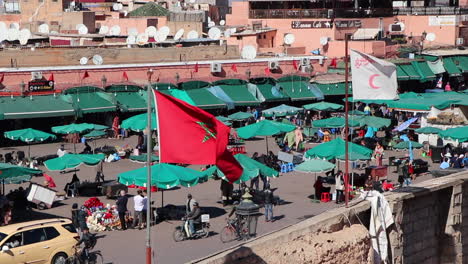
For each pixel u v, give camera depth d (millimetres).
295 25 109812
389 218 35344
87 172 59062
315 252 30125
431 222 39125
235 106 82500
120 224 42875
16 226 34656
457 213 40062
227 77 85312
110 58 82750
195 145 24219
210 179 56344
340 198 49469
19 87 71875
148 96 24406
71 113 72062
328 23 107500
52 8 124812
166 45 100312
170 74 81750
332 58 94562
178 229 40625
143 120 62938
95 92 75312
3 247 33344
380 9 115312
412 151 65000
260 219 45125
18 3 130875
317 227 31578
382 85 35906
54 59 78875
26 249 33844
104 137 73688
